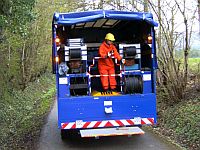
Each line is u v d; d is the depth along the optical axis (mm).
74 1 23125
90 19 10266
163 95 15102
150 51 10656
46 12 27312
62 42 11398
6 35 17359
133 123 10414
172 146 10242
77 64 10430
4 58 20797
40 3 25766
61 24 10203
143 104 10453
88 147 10875
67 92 10328
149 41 10531
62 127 10180
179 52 14375
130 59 10695
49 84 41562
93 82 11086
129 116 10406
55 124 15047
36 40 27891
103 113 10312
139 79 10547
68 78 10328
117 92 10703
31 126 15086
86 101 10258
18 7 13336
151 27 10539
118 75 10672
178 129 11578
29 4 13820
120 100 10367
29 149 10883
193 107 12539
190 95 14367
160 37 13930
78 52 10344
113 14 10367
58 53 10438
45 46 31297
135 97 10422
